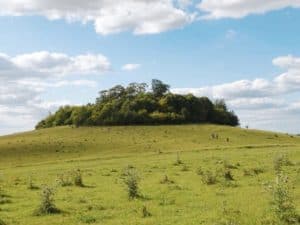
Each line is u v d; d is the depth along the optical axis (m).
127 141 103.06
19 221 22.14
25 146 99.06
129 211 23.55
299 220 19.61
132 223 20.73
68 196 29.22
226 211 22.11
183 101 146.12
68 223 21.36
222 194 27.86
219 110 156.75
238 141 100.81
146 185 33.00
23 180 41.50
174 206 24.55
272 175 35.97
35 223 21.59
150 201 26.25
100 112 136.38
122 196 28.50
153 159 60.44
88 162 63.69
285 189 21.45
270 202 23.86
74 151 90.62
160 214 22.53
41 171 51.94
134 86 155.38
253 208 22.73
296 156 51.81
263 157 52.00
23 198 29.67
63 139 110.19
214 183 32.78
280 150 63.00
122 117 134.75
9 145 101.56
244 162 47.53
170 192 29.34
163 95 153.38
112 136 112.81
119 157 70.06
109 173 43.84
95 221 21.59
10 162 79.12
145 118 134.88
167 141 102.00
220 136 109.69
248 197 26.25
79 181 35.00
